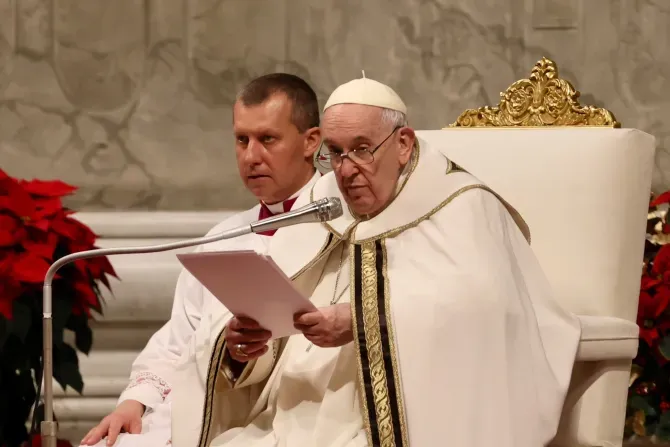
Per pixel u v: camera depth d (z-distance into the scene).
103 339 16.95
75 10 17.53
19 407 13.38
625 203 11.98
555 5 17.00
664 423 13.89
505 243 10.43
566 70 17.03
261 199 12.36
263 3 17.45
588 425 11.27
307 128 12.12
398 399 9.59
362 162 10.15
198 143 17.66
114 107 17.62
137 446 10.62
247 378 10.60
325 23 17.39
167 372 11.80
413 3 17.23
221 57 17.55
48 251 12.62
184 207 17.66
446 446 9.52
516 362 9.80
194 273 8.75
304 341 10.71
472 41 17.19
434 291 9.84
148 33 17.56
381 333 9.73
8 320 12.50
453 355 9.68
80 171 17.64
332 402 10.08
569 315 10.75
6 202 12.73
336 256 10.98
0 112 17.58
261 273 8.52
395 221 10.52
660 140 16.89
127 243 17.16
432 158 10.88
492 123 13.44
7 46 17.55
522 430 9.68
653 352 13.67
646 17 16.89
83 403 16.83
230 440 10.37
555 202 12.13
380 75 17.33
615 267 11.90
